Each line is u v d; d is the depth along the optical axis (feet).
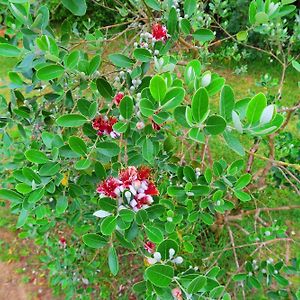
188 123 1.30
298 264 2.41
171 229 1.98
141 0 2.20
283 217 3.97
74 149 1.64
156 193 1.59
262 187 3.41
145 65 1.81
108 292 3.21
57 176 1.75
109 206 1.52
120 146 1.70
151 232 1.55
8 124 2.07
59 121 1.63
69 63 1.60
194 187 1.98
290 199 4.13
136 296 3.11
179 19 1.96
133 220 1.56
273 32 2.85
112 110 1.77
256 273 2.64
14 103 2.04
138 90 1.77
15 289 3.50
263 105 1.24
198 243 3.29
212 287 1.61
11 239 3.91
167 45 1.90
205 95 1.25
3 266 3.68
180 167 2.12
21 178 1.81
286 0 2.03
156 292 1.45
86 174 1.89
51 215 2.88
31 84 1.90
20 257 3.76
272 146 3.05
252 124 1.28
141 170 1.68
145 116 1.49
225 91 1.32
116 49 3.01
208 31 1.96
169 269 1.37
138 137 1.71
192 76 1.61
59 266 3.07
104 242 1.65
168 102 1.36
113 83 2.09
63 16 5.83
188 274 1.56
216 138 4.16
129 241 1.59
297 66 1.93
